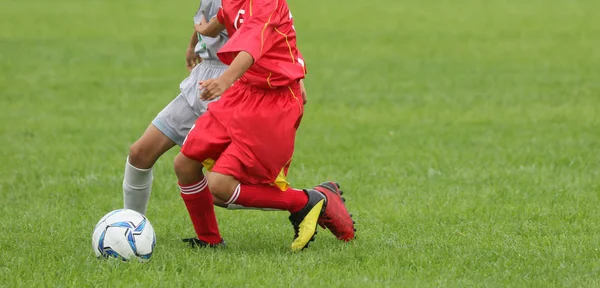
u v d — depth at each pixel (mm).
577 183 29547
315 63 68812
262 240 22281
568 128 42062
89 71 64125
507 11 105750
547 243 21141
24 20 95188
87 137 40594
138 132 42156
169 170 32375
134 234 19172
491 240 21609
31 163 34438
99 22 94812
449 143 38406
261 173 20000
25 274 18578
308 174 31844
